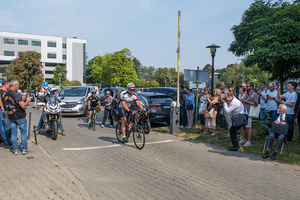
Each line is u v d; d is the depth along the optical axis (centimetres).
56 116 789
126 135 706
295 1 1301
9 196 350
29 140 746
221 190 407
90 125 1032
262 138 761
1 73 6312
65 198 351
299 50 971
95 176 461
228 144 716
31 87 5169
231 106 650
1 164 496
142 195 382
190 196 382
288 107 720
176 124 894
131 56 5934
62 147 674
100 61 7188
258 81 4666
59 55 7938
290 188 420
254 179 459
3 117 646
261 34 1095
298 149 656
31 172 452
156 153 633
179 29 890
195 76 992
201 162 562
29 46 7512
